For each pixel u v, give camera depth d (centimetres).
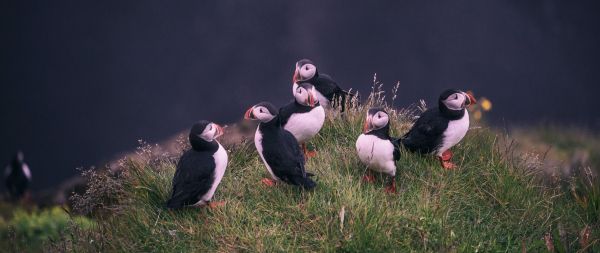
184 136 815
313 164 730
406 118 832
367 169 720
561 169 834
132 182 707
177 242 627
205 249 616
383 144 661
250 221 647
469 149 770
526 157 770
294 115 737
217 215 649
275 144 661
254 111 662
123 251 617
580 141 1334
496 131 873
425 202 659
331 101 838
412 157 736
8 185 1416
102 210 704
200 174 624
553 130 1432
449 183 700
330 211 635
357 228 609
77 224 681
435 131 705
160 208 669
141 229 643
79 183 1164
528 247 630
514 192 696
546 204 700
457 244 620
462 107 699
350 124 809
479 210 674
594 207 706
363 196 664
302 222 637
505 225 664
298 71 832
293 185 685
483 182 719
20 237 825
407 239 617
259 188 693
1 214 1141
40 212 1099
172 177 705
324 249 603
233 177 725
